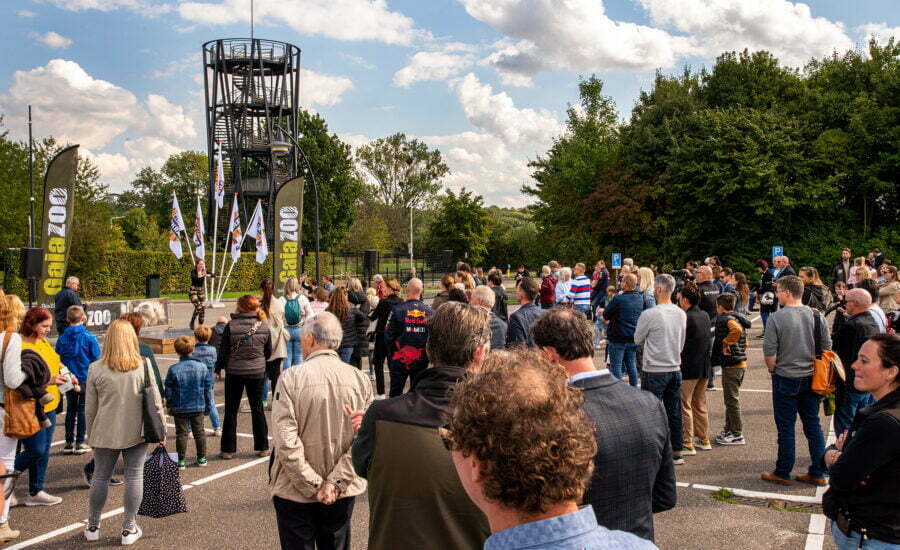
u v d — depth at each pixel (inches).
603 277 723.4
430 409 102.7
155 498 198.5
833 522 121.3
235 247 1189.7
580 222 1460.4
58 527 214.2
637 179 1336.1
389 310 375.2
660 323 250.2
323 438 146.9
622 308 345.1
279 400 146.5
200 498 237.9
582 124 1779.0
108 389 197.2
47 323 233.9
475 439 50.3
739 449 280.4
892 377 122.9
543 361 57.9
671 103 1395.2
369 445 103.9
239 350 281.9
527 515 49.4
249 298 285.7
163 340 589.3
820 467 234.7
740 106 1328.7
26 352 215.3
